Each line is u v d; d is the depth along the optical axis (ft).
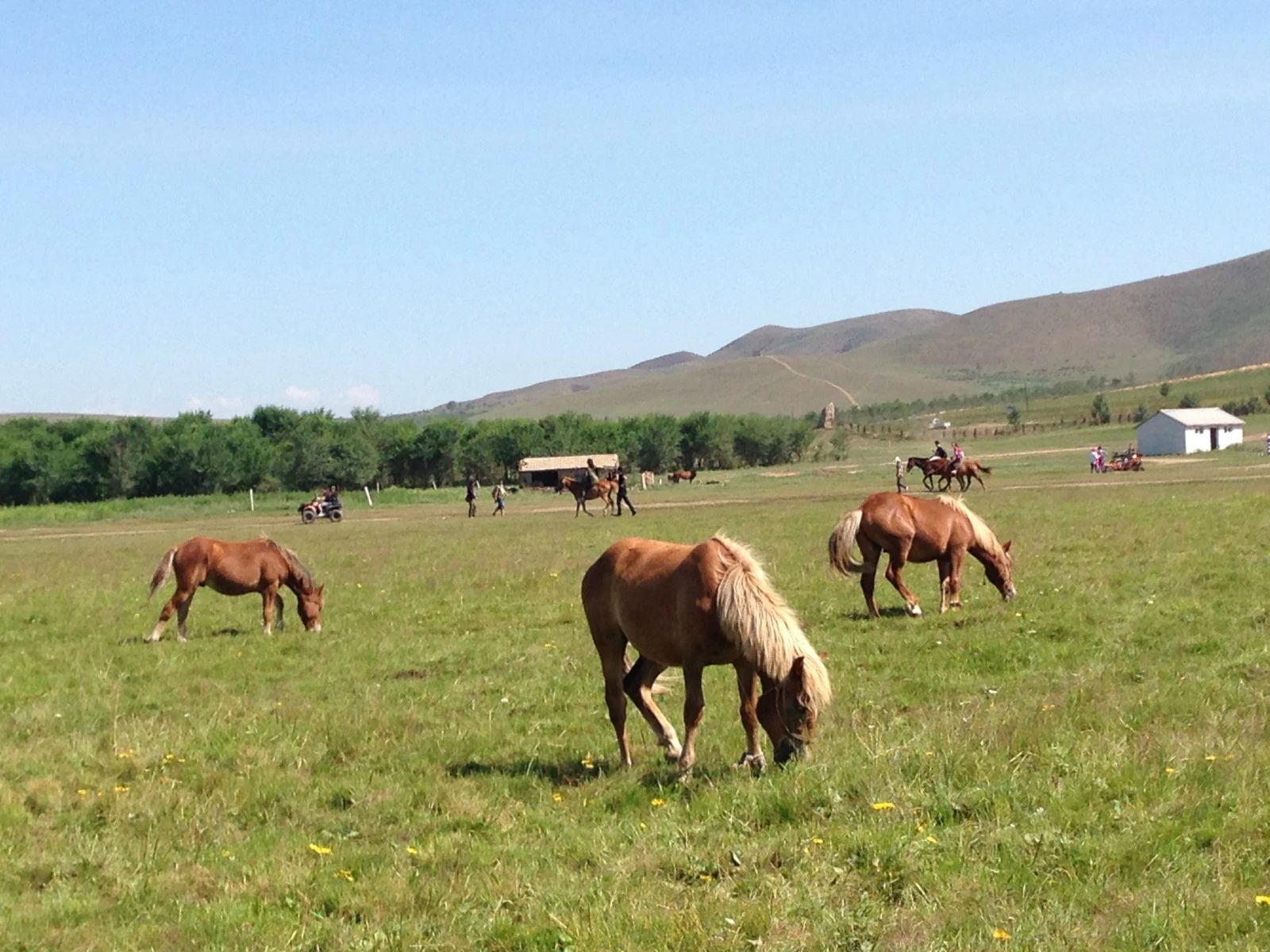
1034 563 70.90
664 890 22.98
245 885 25.49
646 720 34.96
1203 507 103.45
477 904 23.49
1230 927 19.07
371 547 116.37
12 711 44.80
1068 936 19.26
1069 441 413.39
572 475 340.39
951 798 26.07
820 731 34.17
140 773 34.88
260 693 46.98
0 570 107.45
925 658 45.19
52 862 27.58
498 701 42.93
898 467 184.96
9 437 329.72
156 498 258.98
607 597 34.32
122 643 60.54
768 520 122.01
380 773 34.58
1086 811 24.72
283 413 376.68
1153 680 37.99
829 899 21.63
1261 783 25.76
